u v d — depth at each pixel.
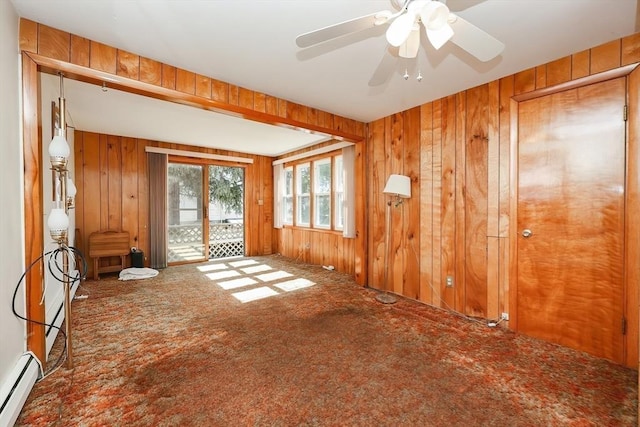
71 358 1.99
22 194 1.82
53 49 1.92
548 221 2.43
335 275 4.70
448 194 3.10
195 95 2.56
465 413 1.59
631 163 2.04
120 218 4.84
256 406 1.63
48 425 1.48
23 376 1.66
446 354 2.21
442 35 1.41
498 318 2.74
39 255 1.89
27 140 1.83
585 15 1.80
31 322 1.84
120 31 1.97
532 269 2.52
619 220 2.10
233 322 2.80
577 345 2.29
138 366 2.02
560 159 2.36
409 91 2.97
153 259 5.07
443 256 3.16
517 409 1.62
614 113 2.11
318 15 1.81
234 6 1.72
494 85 2.73
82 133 4.51
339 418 1.54
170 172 5.52
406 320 2.86
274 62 2.38
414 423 1.51
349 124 3.85
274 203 6.64
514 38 2.05
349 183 4.46
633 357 2.03
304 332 2.59
